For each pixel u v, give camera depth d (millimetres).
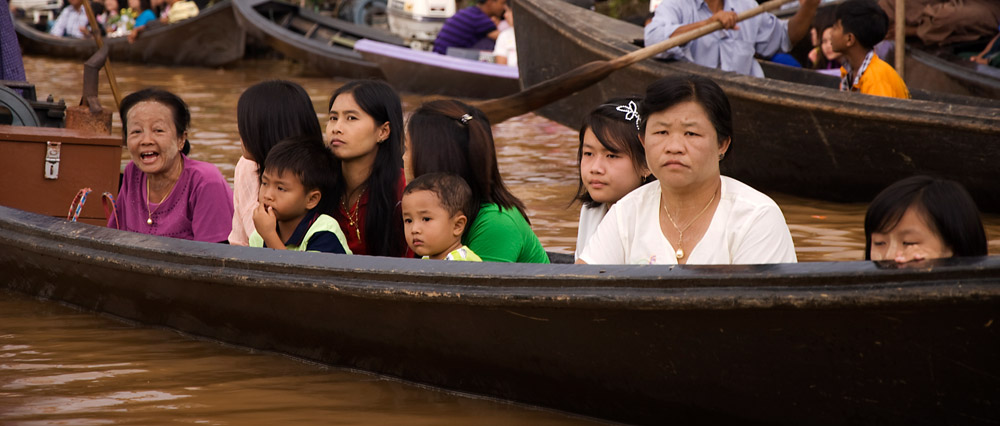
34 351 5621
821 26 12711
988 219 9180
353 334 5172
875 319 3705
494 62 19625
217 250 5559
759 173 10734
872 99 9578
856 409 3979
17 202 7379
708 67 10711
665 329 4156
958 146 9211
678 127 4500
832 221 9164
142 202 6934
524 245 5652
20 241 6480
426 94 19891
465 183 5426
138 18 28875
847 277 3695
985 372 3652
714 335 4066
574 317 4340
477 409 4805
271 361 5523
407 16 23250
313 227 5801
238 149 12711
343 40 23516
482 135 5613
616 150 5352
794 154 10289
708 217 4723
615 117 5355
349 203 6078
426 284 4676
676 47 10719
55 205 7453
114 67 25891
